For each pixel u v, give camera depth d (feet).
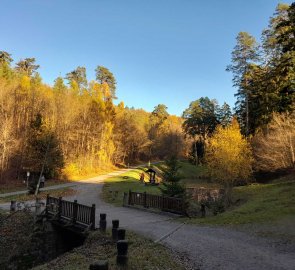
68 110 207.31
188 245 37.78
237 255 33.22
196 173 232.53
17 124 188.65
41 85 264.93
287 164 123.44
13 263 49.19
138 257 31.73
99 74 308.19
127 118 313.94
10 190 133.59
